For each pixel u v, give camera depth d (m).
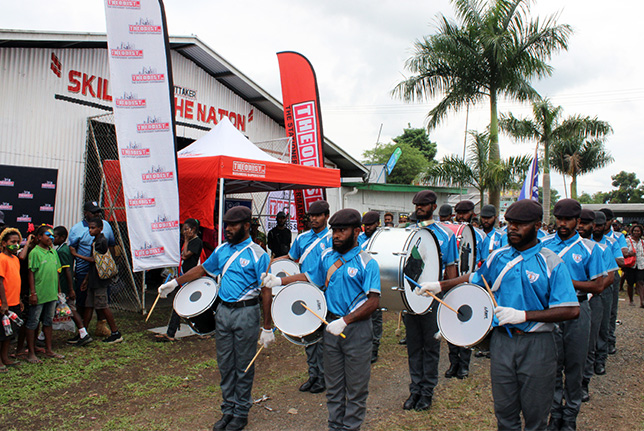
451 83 16.12
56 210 9.47
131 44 7.25
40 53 9.28
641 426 4.86
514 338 3.39
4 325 5.64
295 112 11.05
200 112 12.54
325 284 4.13
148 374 5.96
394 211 20.12
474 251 6.30
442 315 3.85
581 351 4.57
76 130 9.83
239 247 4.60
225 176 7.77
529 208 3.33
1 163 8.72
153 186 7.40
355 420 3.85
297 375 6.13
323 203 5.57
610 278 5.28
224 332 4.51
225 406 4.57
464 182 16.36
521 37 15.30
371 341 3.95
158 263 7.47
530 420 3.40
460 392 5.62
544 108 17.12
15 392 5.17
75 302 7.21
